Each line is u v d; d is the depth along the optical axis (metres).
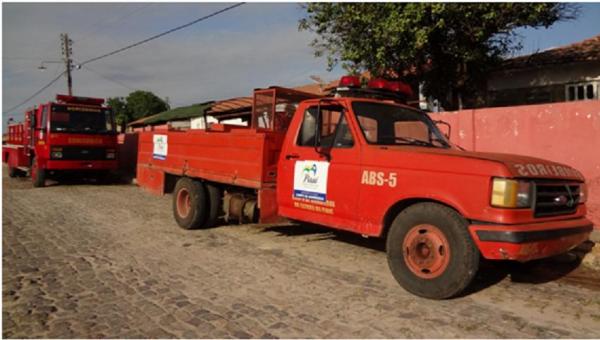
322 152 5.81
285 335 3.96
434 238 4.68
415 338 3.92
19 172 19.92
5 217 9.41
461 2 10.97
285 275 5.63
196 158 8.30
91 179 18.45
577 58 13.34
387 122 5.84
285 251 6.80
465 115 9.64
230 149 7.41
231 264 6.11
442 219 4.59
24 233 7.89
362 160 5.36
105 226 8.64
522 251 4.20
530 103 14.57
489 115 9.31
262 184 6.76
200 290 5.09
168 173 9.33
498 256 4.24
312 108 6.15
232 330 4.05
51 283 5.29
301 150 6.15
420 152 4.94
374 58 12.57
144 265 6.04
